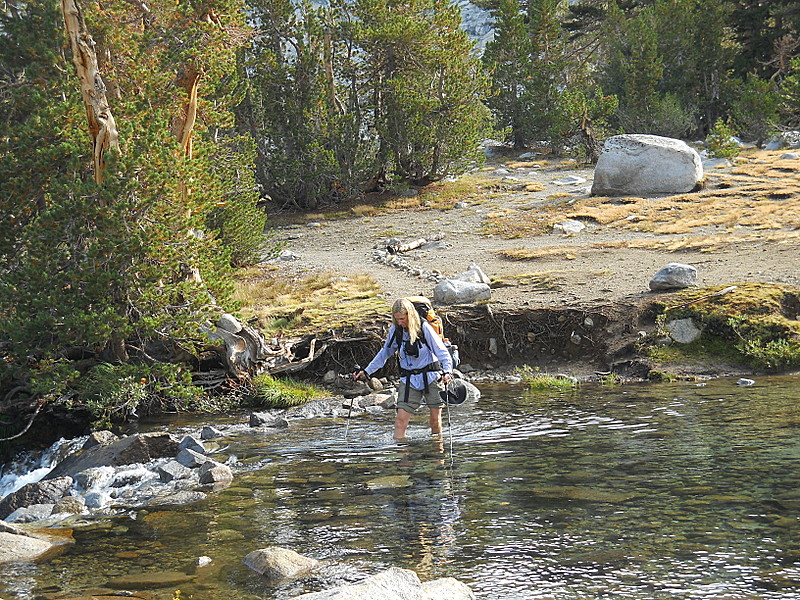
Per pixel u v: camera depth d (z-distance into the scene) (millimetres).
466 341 15375
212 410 12891
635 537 5117
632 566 4613
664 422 9125
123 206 12047
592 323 15008
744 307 14320
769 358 12969
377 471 7547
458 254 22500
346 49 34312
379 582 4031
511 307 15758
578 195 30172
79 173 13508
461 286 16516
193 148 15836
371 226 28828
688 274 15734
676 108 44562
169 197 12641
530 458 7656
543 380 13141
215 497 7000
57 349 12648
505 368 14914
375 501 6410
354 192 34000
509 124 48344
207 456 9039
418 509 6086
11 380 13070
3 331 12375
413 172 35562
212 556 5254
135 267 12352
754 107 42562
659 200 27203
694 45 48688
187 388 12305
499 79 48062
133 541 5754
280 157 32875
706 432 8359
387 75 34781
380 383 13984
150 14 15477
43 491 7785
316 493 6840
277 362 14219
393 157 34812
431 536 5383
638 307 15109
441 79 34219
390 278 19953
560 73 51812
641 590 4258
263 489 7164
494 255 21672
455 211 29875
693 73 48281
